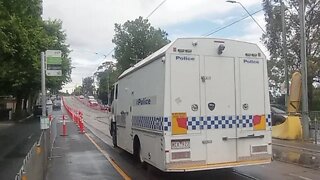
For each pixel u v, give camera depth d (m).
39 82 46.03
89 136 24.80
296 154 15.29
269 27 39.81
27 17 20.50
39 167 8.72
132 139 13.23
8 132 28.92
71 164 13.58
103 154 16.11
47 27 48.88
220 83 10.03
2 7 17.47
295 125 21.62
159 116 9.91
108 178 11.02
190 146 9.66
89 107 96.38
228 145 9.99
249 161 10.16
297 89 23.25
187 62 9.80
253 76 10.37
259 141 10.30
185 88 9.73
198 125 9.77
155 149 10.31
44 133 11.53
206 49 9.98
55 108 80.44
